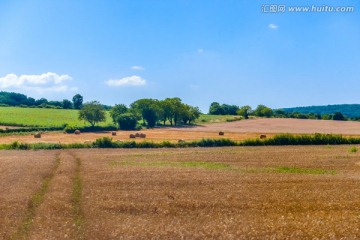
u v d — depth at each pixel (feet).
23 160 162.30
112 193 98.07
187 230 69.67
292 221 74.95
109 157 177.27
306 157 176.04
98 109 435.12
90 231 69.15
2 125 410.72
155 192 99.40
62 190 99.50
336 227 71.00
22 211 81.20
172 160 166.61
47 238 65.72
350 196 95.25
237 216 78.64
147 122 493.36
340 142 246.68
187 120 538.47
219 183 111.96
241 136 324.80
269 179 118.21
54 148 224.94
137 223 73.67
